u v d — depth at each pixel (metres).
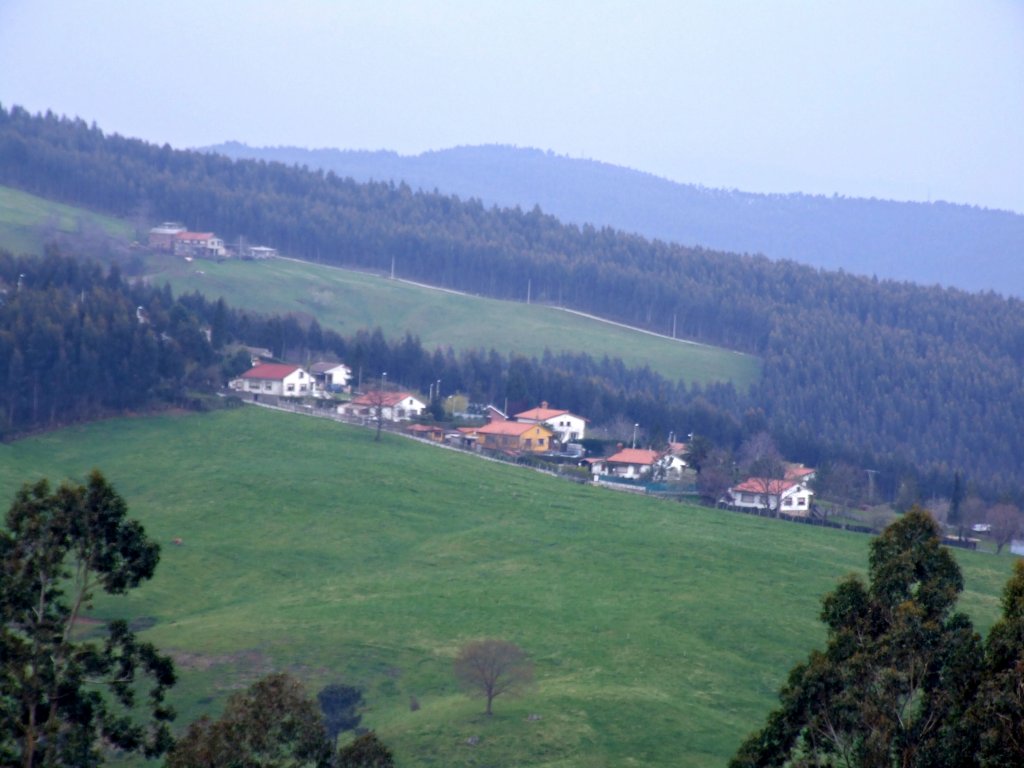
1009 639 43.34
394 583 128.38
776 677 102.75
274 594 124.12
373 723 87.31
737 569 138.88
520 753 80.62
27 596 56.31
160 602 118.25
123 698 59.53
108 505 58.97
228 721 53.31
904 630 49.75
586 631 111.88
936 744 46.12
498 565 137.00
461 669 89.81
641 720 87.31
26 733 54.09
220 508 155.50
